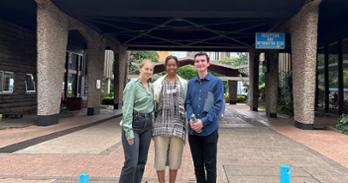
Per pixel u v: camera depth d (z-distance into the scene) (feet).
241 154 25.43
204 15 48.67
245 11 46.16
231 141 32.04
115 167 20.67
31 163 21.42
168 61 14.07
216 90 13.64
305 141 32.40
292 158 24.07
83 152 25.36
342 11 49.88
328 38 68.90
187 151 26.37
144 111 13.92
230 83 127.95
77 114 63.77
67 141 30.50
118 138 32.99
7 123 43.65
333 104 68.74
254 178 18.28
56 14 45.16
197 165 14.05
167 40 75.72
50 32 43.32
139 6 46.11
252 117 62.75
